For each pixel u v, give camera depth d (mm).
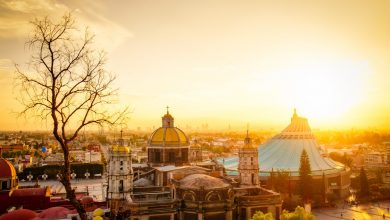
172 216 88812
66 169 29297
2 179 97188
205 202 87500
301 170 149250
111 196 100562
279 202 98062
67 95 27875
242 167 118688
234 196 95500
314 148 186875
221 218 89062
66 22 27406
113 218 87562
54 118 27578
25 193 100062
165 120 133500
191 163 140750
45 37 26938
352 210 139500
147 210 87000
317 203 147250
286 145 189500
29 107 27219
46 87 27344
